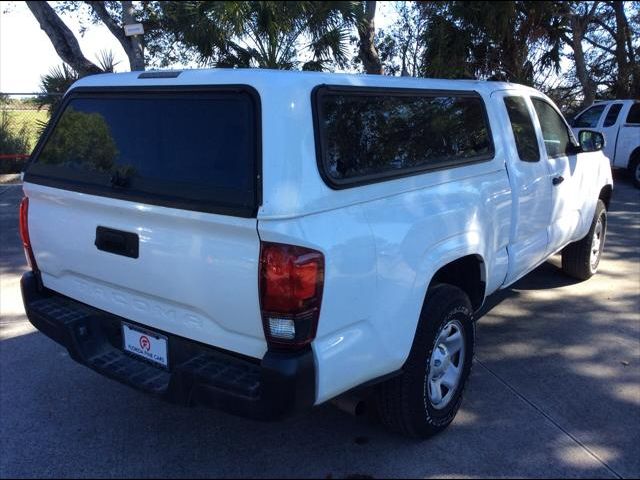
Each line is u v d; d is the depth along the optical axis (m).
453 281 3.74
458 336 3.38
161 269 2.77
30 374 4.11
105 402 3.74
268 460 3.12
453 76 9.41
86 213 3.10
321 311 2.47
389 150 2.97
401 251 2.84
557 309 5.33
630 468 3.02
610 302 5.50
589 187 5.55
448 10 9.27
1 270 6.61
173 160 2.73
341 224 2.57
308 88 2.58
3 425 3.46
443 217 3.16
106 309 3.17
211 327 2.69
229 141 2.55
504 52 9.41
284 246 2.38
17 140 13.23
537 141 4.54
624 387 3.88
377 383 2.91
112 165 2.98
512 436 3.32
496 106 4.03
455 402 3.42
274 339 2.46
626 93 16.78
